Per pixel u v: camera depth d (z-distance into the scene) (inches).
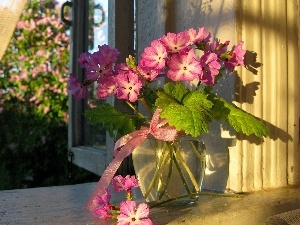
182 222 17.0
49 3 63.4
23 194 22.4
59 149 61.4
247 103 21.3
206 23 22.5
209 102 17.4
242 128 18.5
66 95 62.3
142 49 26.2
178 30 24.2
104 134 31.2
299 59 23.1
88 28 35.1
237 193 21.1
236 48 19.0
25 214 18.3
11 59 61.9
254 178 21.6
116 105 26.5
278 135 22.3
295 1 23.0
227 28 21.4
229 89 21.2
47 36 62.6
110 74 18.4
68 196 21.8
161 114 17.0
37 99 61.6
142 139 18.0
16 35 62.1
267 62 22.0
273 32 22.2
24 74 61.7
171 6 24.5
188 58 17.3
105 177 17.4
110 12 27.9
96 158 30.9
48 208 19.3
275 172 22.3
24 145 61.3
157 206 18.9
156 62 17.3
